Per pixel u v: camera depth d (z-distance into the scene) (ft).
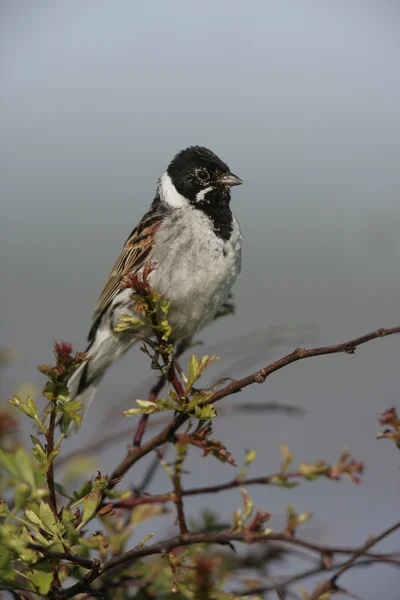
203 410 21.71
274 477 20.81
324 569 21.26
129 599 23.26
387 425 18.78
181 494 21.35
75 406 19.19
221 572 23.89
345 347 20.03
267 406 25.90
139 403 21.74
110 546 23.85
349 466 20.20
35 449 19.56
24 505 18.26
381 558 18.17
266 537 19.04
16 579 19.80
